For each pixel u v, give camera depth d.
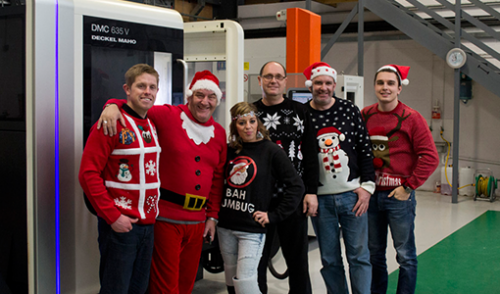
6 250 2.40
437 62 8.27
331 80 2.75
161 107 2.34
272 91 2.66
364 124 2.84
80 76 2.43
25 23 2.25
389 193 2.89
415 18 7.27
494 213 6.60
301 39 5.52
